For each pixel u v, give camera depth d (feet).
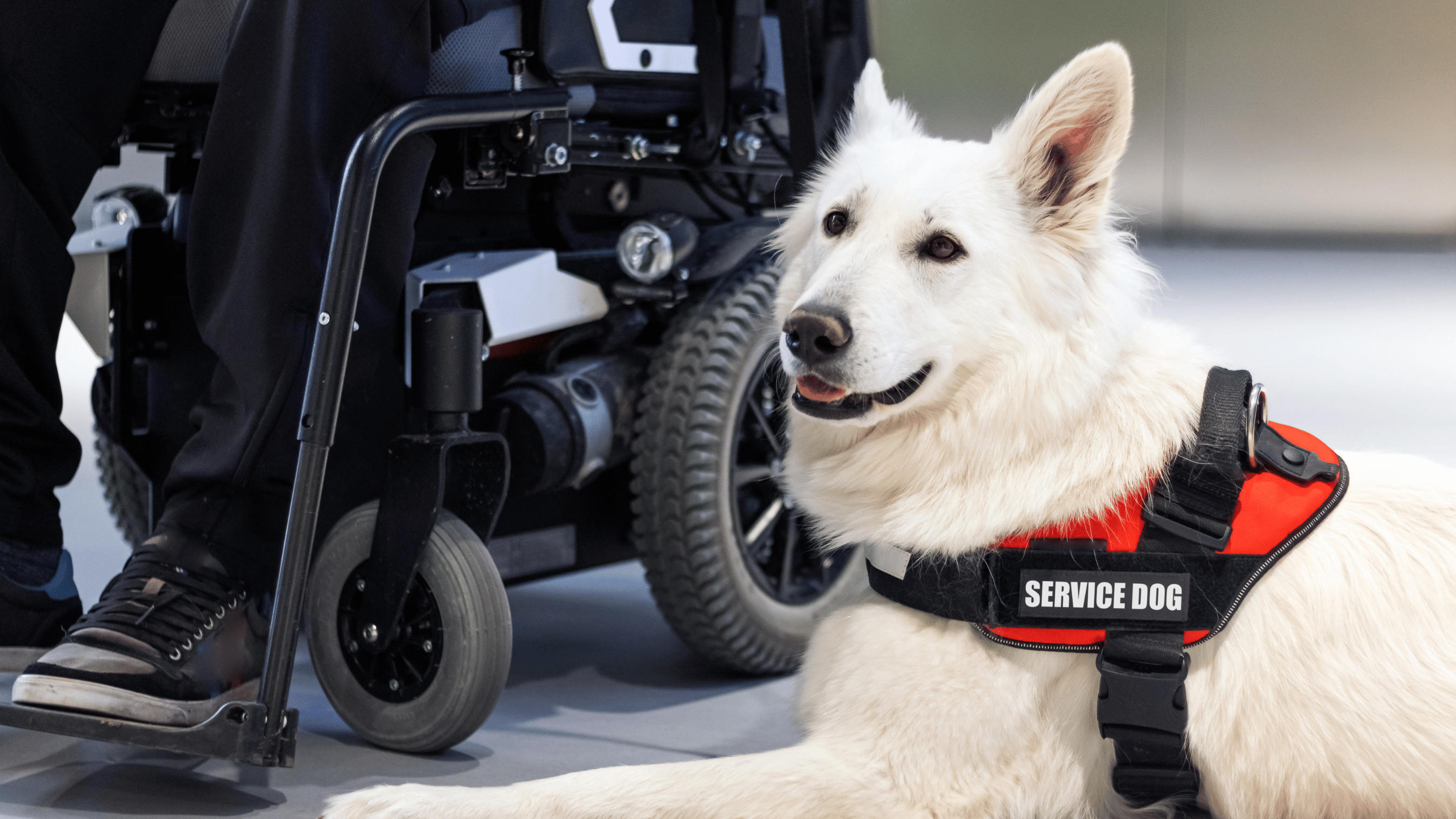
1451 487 5.25
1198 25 39.83
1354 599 5.01
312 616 6.51
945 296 5.24
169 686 5.63
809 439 5.85
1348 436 14.96
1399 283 31.73
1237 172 41.09
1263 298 28.17
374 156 5.43
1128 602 4.94
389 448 6.20
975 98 39.04
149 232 7.38
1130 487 5.07
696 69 7.68
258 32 5.87
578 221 7.98
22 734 6.48
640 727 7.07
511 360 7.41
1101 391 5.24
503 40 6.73
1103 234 5.26
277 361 5.85
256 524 6.20
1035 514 5.08
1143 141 40.57
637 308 7.89
